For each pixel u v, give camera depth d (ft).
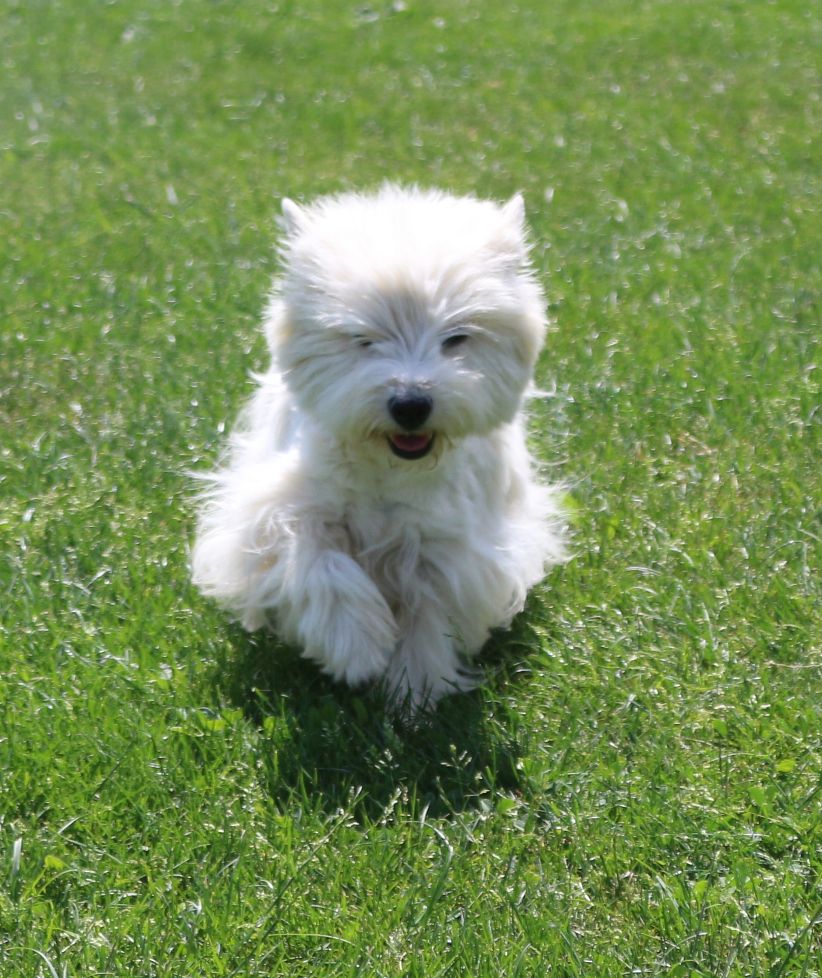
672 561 27.30
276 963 17.60
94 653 24.23
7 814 20.48
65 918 18.44
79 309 39.04
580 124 59.21
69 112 61.31
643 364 35.50
